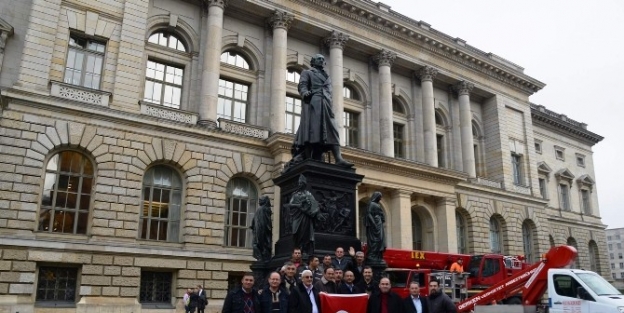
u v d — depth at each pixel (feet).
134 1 101.86
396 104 146.82
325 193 38.52
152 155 95.96
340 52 128.36
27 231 81.35
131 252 88.33
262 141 108.27
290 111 124.26
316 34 128.67
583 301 62.13
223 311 27.78
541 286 70.38
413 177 124.57
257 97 116.98
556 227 188.85
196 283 93.66
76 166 89.66
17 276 78.38
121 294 86.22
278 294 28.35
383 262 38.04
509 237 150.00
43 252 81.05
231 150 105.19
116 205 89.76
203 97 105.19
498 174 156.97
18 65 90.58
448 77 151.43
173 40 111.14
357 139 134.51
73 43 95.86
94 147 90.22
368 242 39.14
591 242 206.90
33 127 85.66
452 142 153.89
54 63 91.76
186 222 96.32
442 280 86.63
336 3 127.75
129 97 96.94
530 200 160.25
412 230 132.16
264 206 40.27
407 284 85.25
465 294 88.17
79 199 88.48
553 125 201.57
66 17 94.73
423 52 145.89
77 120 89.86
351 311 27.58
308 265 33.76
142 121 95.30
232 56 118.73
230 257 97.86
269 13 119.85
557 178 197.16
